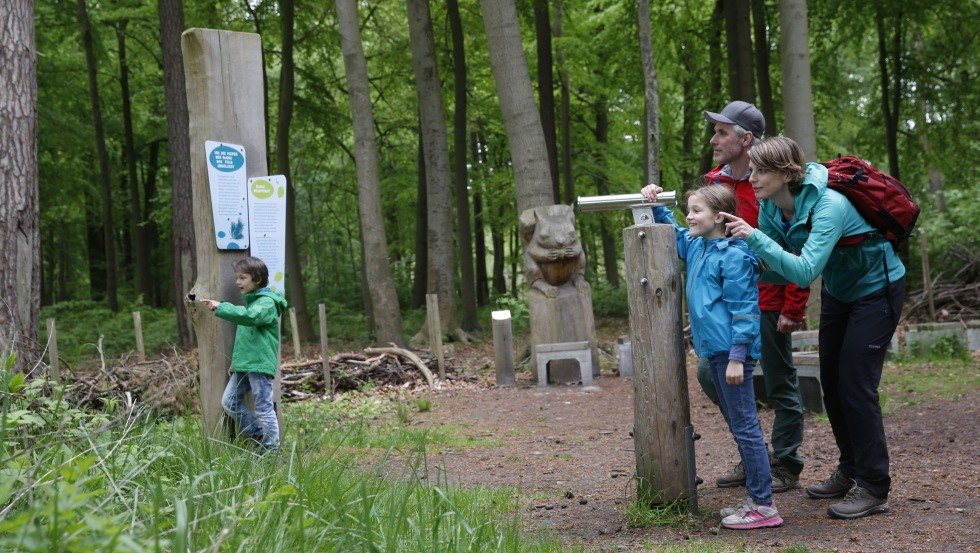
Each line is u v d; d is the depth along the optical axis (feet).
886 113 62.95
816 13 58.80
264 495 10.24
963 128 64.44
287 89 58.34
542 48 57.72
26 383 12.87
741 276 13.33
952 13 59.93
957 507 14.06
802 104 41.04
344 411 29.14
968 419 22.27
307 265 107.76
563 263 36.42
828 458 18.80
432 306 39.75
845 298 14.19
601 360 39.75
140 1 63.00
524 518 14.58
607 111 76.38
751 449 13.53
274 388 17.35
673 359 14.03
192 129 16.98
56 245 94.48
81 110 72.79
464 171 59.67
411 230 90.27
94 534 6.69
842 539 12.59
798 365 24.73
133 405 12.44
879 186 13.55
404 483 13.41
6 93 19.65
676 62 63.93
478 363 43.78
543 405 30.42
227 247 17.03
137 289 77.82
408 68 73.15
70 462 8.76
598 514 14.76
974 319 44.88
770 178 13.37
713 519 14.10
